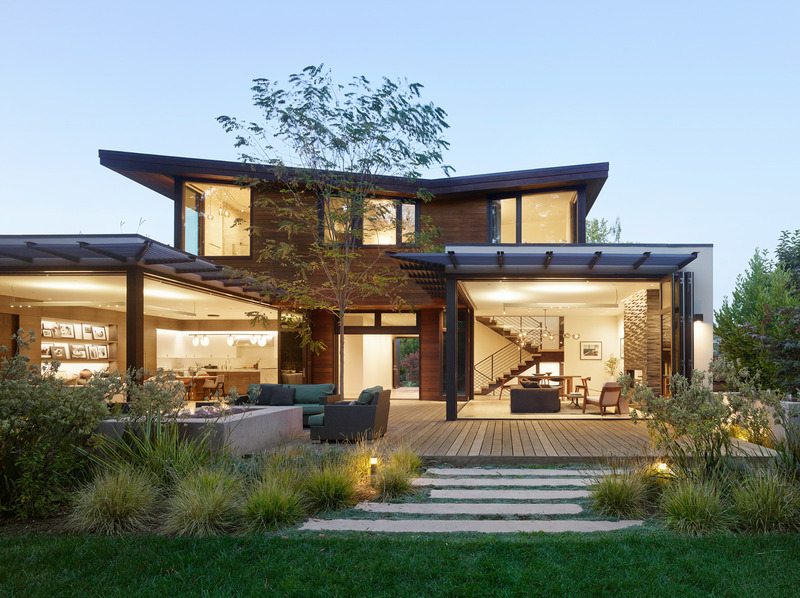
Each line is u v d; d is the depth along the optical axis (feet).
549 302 55.47
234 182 47.52
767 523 14.33
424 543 13.17
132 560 12.32
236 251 47.67
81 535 14.15
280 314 52.01
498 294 49.80
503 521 15.48
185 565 12.08
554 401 43.32
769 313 27.20
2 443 15.89
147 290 40.73
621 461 21.75
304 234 47.67
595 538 13.74
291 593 10.62
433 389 55.77
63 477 16.96
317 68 31.86
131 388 20.18
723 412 17.53
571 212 48.44
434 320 56.13
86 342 50.70
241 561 12.26
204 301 47.91
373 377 65.10
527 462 23.59
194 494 14.82
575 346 61.82
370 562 12.07
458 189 48.70
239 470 18.66
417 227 50.06
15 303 43.83
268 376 55.06
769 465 16.84
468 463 23.67
